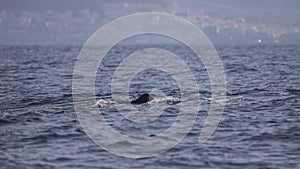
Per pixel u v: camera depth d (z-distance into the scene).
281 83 183.62
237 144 86.06
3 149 82.00
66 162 75.19
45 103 133.50
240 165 74.06
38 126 100.38
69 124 102.81
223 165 74.00
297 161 75.81
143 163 75.19
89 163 74.88
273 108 122.88
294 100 135.88
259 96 145.38
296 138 90.12
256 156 78.44
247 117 111.19
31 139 89.06
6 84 193.00
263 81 193.62
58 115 113.12
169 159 77.12
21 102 136.75
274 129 97.94
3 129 97.44
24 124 102.56
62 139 89.50
